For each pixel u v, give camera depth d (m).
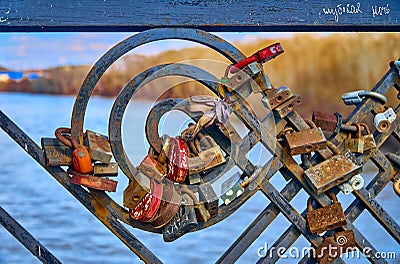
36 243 2.31
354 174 2.48
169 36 2.32
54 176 2.28
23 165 7.48
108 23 2.27
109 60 2.28
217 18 2.34
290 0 2.38
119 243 5.29
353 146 2.49
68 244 5.22
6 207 6.00
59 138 2.25
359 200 2.57
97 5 2.26
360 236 2.59
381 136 2.53
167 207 2.33
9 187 6.62
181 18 2.33
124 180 5.14
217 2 2.34
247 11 2.36
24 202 6.16
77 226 5.62
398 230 2.58
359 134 2.49
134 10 2.29
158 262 2.38
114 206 2.34
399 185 2.56
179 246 5.11
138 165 2.31
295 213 2.50
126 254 5.07
